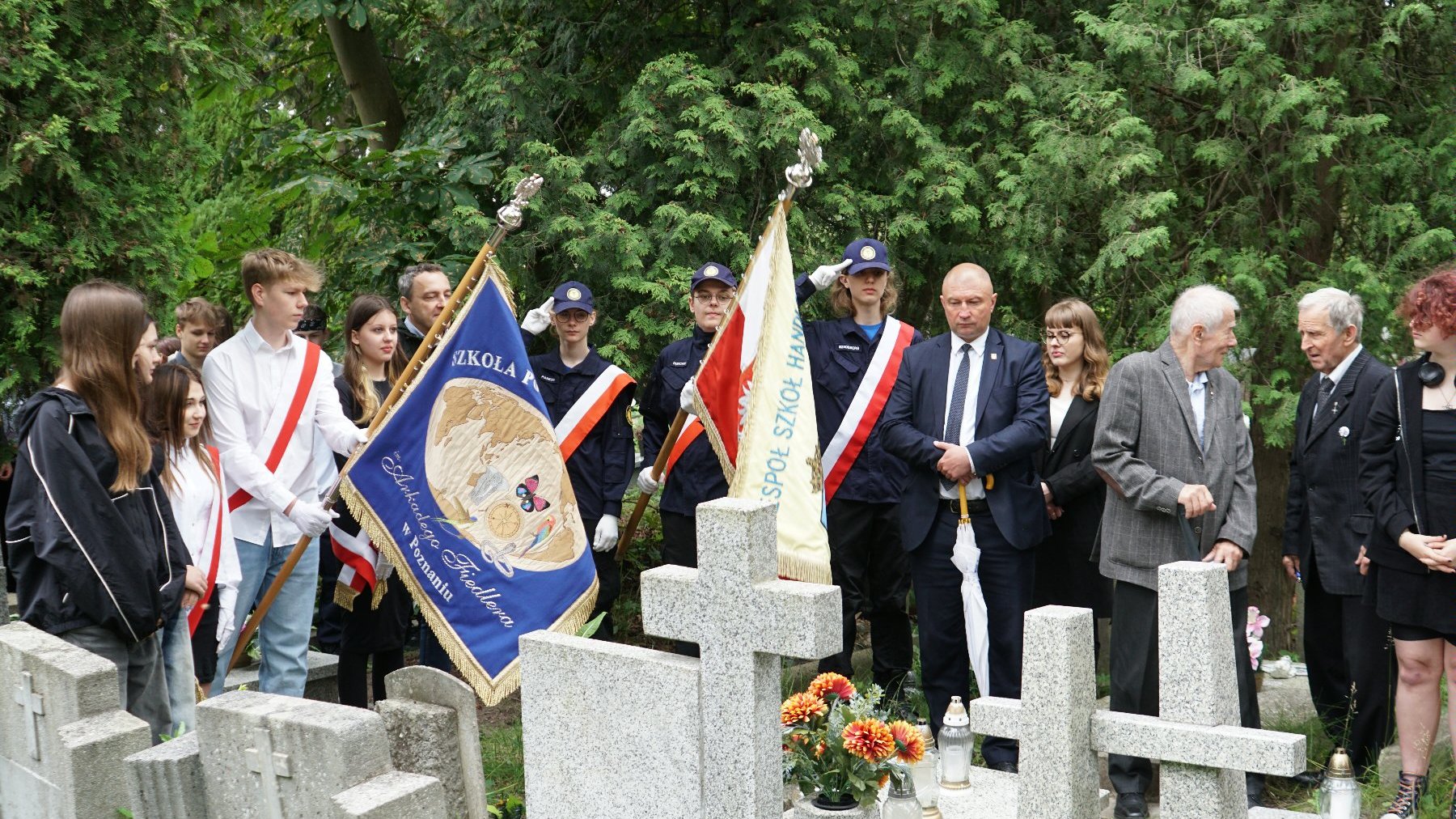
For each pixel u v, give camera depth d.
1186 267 8.27
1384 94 8.40
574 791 3.60
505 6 8.84
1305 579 5.66
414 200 8.22
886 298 6.46
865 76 8.65
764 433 4.88
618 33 8.72
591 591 5.03
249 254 5.32
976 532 5.36
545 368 6.66
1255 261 7.85
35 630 3.82
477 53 9.19
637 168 8.23
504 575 4.92
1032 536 5.36
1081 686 3.49
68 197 6.54
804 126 7.79
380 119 10.16
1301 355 7.88
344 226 8.66
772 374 4.96
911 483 5.48
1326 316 5.40
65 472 3.87
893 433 5.41
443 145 8.30
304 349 5.45
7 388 6.25
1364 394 5.34
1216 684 3.35
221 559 5.00
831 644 3.19
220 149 10.86
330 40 10.93
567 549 5.02
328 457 5.67
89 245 6.51
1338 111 8.11
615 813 3.52
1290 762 3.20
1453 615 4.52
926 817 4.39
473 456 4.96
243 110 10.77
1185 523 4.79
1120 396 4.97
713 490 6.28
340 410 5.52
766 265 5.50
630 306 8.12
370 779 2.93
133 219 6.71
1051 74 8.38
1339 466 5.39
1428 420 4.56
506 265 7.99
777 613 3.19
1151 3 8.02
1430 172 7.91
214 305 6.21
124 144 6.74
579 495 6.60
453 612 4.88
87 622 3.94
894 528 6.26
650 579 3.39
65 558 3.85
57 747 3.47
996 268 8.55
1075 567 6.19
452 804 3.87
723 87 8.27
